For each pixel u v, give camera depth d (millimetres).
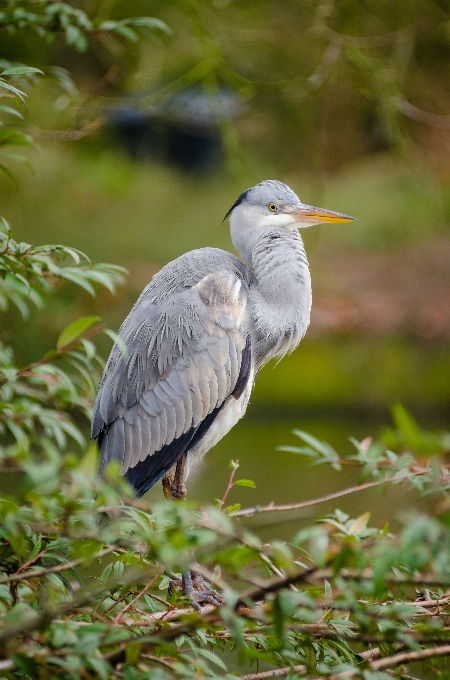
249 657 4707
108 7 17328
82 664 4020
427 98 22328
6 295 7355
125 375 8078
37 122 17859
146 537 4012
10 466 4328
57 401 7859
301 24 21219
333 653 5266
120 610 5777
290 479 15312
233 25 21594
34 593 5598
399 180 26688
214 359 8102
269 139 23359
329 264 25391
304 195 22969
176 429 8008
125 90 19703
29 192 22078
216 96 17531
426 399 21844
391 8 20359
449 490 5160
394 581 3938
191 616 4352
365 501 13578
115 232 23922
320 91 20516
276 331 8844
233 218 9547
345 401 21750
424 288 24203
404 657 4562
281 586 3873
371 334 23188
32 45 16359
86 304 17609
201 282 8328
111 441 7996
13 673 4520
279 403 21688
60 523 4379
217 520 3850
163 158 29703
